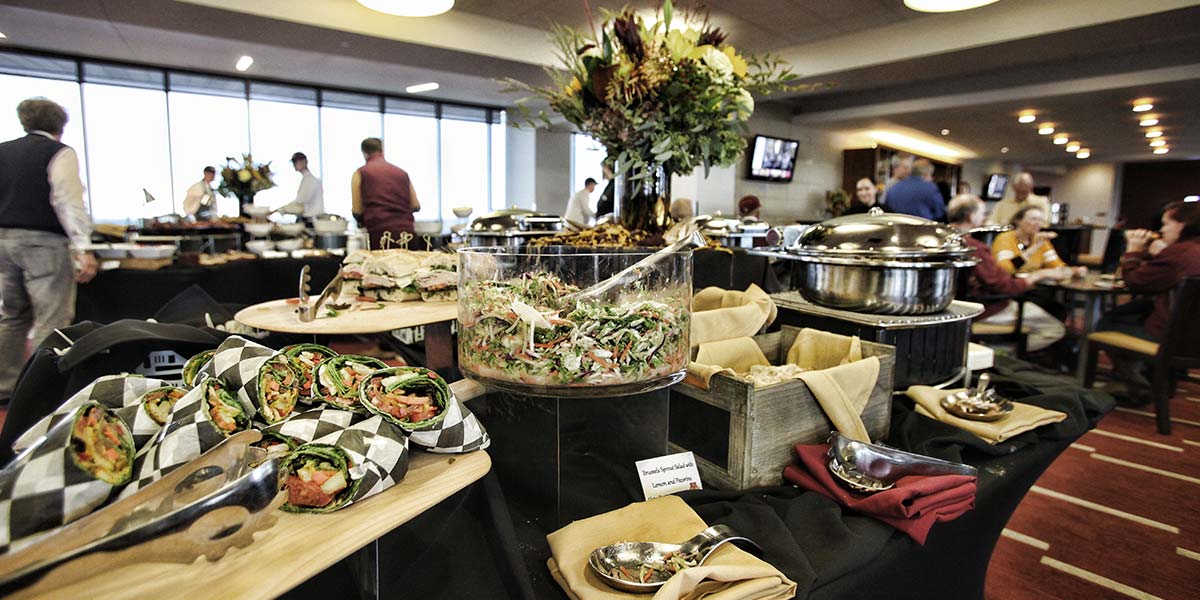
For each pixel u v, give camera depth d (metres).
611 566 0.66
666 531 0.73
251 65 6.31
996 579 1.64
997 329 3.50
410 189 4.05
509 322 0.69
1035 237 3.97
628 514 0.77
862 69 5.39
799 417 0.96
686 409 1.01
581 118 1.49
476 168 9.16
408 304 1.71
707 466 0.97
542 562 0.74
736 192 8.34
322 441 0.55
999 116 7.83
